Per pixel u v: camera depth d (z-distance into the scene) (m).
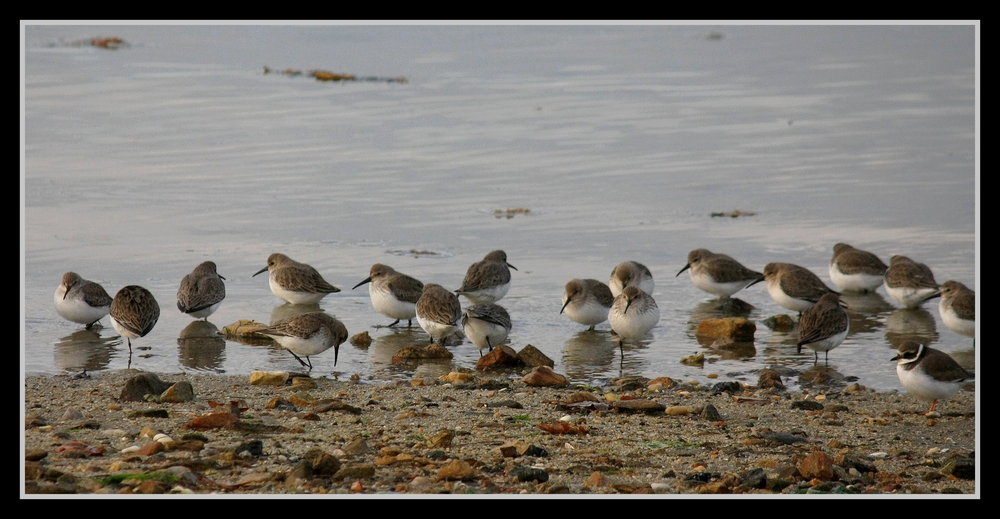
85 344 14.34
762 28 48.09
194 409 10.34
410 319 15.95
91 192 23.41
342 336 13.64
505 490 7.95
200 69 38.94
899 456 9.34
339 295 17.48
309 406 10.70
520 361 13.58
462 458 8.74
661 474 8.51
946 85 36.44
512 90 35.66
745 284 17.47
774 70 39.47
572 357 14.23
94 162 26.17
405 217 21.89
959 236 20.42
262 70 38.88
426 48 43.34
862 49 43.50
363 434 9.52
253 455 8.62
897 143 28.70
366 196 23.48
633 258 19.48
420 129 30.14
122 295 13.90
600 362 13.97
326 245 19.92
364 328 15.84
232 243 19.92
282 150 27.69
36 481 7.71
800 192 23.98
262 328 14.86
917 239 20.27
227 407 10.48
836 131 30.14
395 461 8.54
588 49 43.31
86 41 43.53
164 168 25.73
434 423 10.06
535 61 40.69
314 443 9.12
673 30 47.75
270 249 19.61
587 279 16.45
